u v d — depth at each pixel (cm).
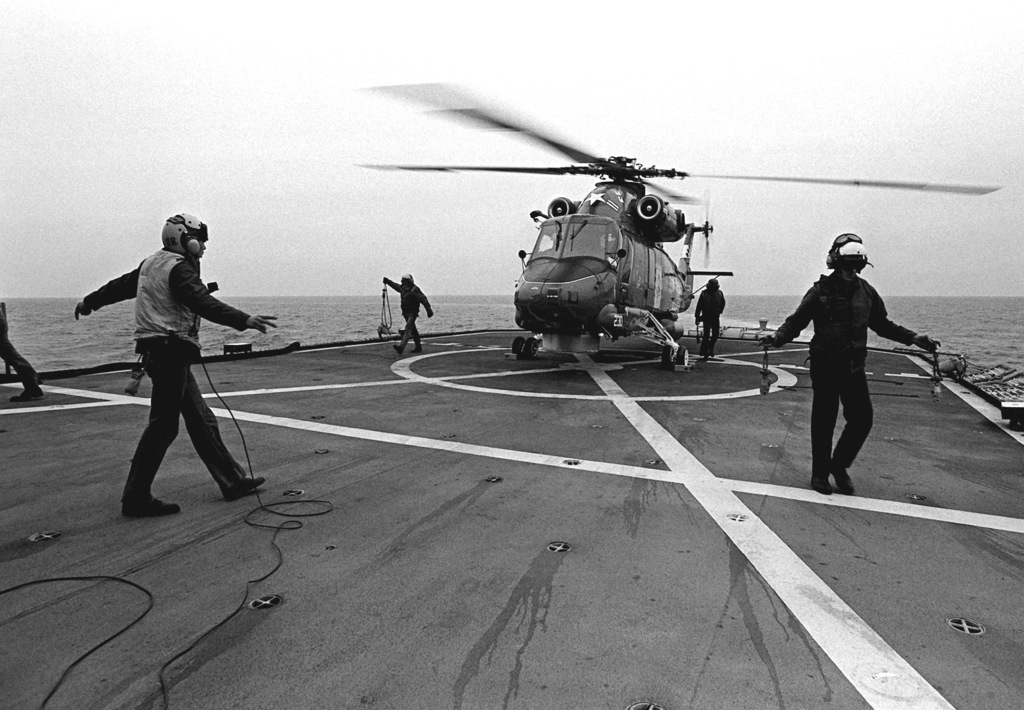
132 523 382
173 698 217
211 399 805
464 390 902
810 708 216
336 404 779
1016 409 686
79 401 761
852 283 450
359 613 277
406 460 533
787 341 485
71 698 216
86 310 433
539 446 586
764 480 489
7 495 429
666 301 1516
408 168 955
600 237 1181
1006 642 260
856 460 555
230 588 300
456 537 367
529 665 239
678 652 249
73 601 285
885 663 243
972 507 432
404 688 224
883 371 1189
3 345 746
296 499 432
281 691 222
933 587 310
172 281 386
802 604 290
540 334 1250
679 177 1243
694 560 338
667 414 749
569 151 1133
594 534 373
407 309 1383
